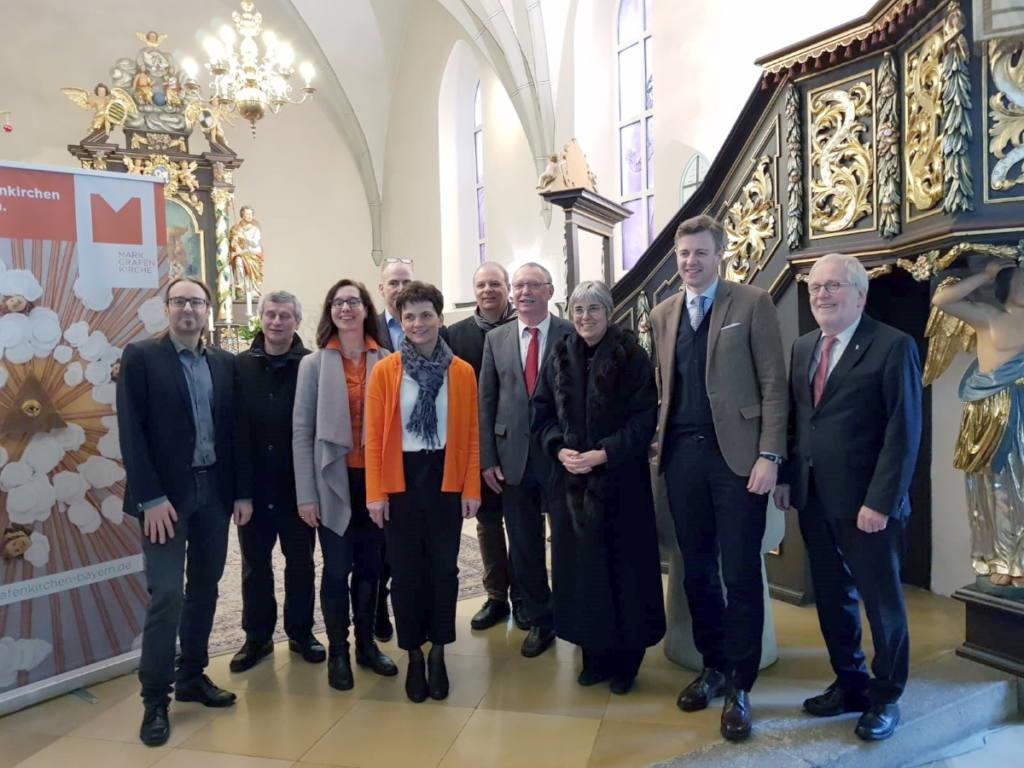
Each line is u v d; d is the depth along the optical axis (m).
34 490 2.67
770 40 4.80
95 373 2.82
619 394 2.43
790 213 2.91
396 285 3.38
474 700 2.54
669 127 5.82
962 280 2.69
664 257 3.75
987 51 2.15
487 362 2.93
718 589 2.43
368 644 2.82
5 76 8.49
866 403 2.09
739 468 2.23
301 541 2.86
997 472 2.61
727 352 2.28
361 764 2.15
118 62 7.84
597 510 2.41
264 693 2.64
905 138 2.48
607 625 2.46
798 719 2.27
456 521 2.58
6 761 2.24
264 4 10.17
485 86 8.73
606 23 7.09
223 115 8.16
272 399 2.77
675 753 2.13
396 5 10.16
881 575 2.08
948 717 2.30
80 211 2.77
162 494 2.34
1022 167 2.12
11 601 2.62
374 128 11.00
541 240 7.91
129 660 2.89
